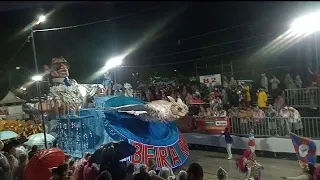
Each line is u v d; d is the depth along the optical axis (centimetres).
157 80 3083
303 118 1584
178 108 1484
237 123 1847
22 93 3064
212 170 1534
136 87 3011
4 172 838
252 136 1552
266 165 1520
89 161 829
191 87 2461
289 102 1998
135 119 1526
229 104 2152
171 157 1493
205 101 2278
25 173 811
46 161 812
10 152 1030
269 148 1675
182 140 1627
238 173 1452
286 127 1636
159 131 1566
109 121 1464
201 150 2011
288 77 2038
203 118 2030
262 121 1728
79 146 1502
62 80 1794
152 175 650
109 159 805
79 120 1509
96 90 1875
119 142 873
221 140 1917
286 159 1590
